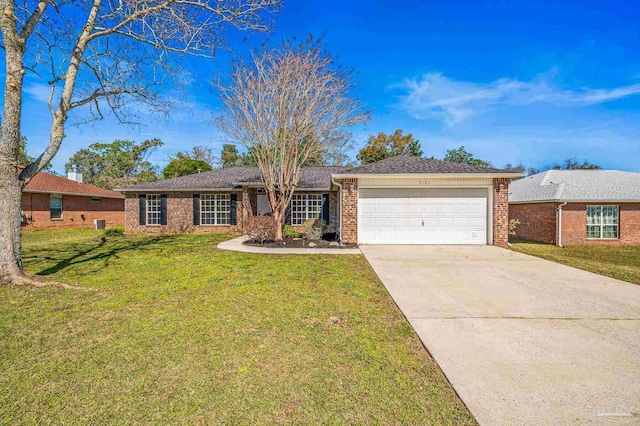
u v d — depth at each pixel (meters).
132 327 4.03
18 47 6.16
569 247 13.48
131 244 12.73
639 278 6.98
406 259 9.10
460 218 11.91
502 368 3.06
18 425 2.22
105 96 8.39
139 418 2.30
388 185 11.88
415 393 2.65
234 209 17.72
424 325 4.18
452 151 34.22
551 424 2.26
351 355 3.32
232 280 6.57
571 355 3.34
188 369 3.00
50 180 21.44
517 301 5.25
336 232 15.82
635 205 14.36
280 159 12.84
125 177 37.38
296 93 12.09
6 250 6.12
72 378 2.83
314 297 5.39
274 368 3.04
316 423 2.27
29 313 4.52
